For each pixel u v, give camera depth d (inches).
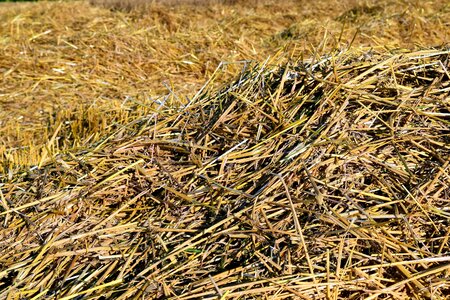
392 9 282.5
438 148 99.4
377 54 119.2
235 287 81.2
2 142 165.0
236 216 90.3
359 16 282.4
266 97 109.4
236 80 120.3
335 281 82.6
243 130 105.3
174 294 80.7
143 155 104.6
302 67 113.0
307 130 100.7
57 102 196.4
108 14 294.0
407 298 83.5
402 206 90.3
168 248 89.6
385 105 104.0
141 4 308.2
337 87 104.0
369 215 89.8
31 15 284.8
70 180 102.5
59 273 87.4
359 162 97.2
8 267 88.3
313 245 86.2
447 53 112.9
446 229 89.2
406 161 97.8
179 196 95.7
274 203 91.4
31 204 96.6
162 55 238.5
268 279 81.7
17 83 213.6
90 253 89.7
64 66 226.8
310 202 89.6
